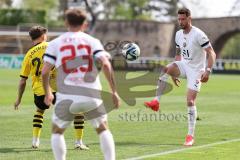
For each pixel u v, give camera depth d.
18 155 27.23
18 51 180.62
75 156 26.92
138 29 188.12
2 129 36.78
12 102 56.28
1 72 123.69
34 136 29.50
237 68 145.62
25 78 28.94
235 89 81.81
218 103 58.69
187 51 31.12
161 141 32.22
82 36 20.84
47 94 21.19
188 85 31.44
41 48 28.69
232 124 40.88
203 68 31.23
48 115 44.69
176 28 188.50
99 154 27.53
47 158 26.41
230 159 26.28
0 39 181.88
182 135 34.81
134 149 29.17
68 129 36.50
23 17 193.75
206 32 177.62
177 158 26.50
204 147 29.97
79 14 20.92
